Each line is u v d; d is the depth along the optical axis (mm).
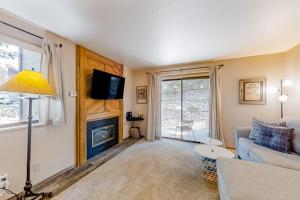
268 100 3227
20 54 1887
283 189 1040
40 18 1792
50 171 2141
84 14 1719
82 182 2047
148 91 4441
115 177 2178
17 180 1742
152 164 2621
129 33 2219
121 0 1480
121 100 4020
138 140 4242
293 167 1456
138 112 4711
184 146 3660
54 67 2104
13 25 1721
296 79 2750
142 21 1887
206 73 3949
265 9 1650
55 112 2135
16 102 1839
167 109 4594
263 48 2891
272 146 2020
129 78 4598
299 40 2523
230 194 1019
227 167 1395
